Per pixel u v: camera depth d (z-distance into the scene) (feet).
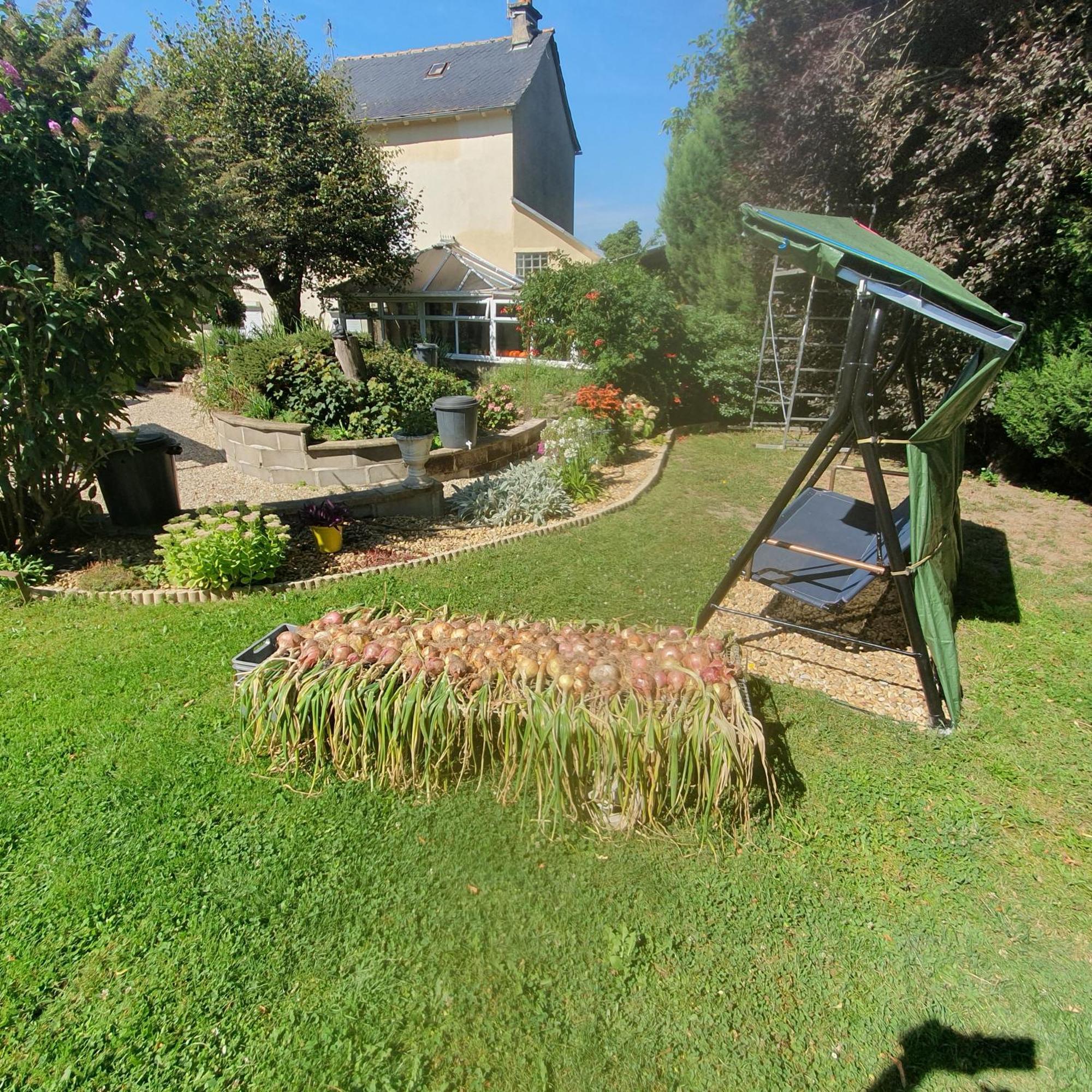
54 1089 6.04
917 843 9.20
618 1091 6.23
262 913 7.80
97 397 15.34
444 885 8.29
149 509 19.93
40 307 14.53
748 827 9.19
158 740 10.69
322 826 9.09
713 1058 6.53
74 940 7.41
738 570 13.41
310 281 48.21
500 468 30.55
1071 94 22.85
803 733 11.46
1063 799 10.22
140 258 15.29
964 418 11.05
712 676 9.53
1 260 13.48
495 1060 6.45
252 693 9.87
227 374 32.76
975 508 25.55
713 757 8.54
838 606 13.51
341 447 26.73
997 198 24.35
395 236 47.47
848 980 7.31
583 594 16.63
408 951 7.46
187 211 16.65
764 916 8.00
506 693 9.44
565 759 8.75
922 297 9.96
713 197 45.37
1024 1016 7.02
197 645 13.57
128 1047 6.40
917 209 27.66
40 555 17.78
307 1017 6.74
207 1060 6.33
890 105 27.35
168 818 9.13
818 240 10.36
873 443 10.94
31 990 6.87
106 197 14.78
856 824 9.45
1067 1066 6.56
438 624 11.08
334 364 31.12
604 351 35.99
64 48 14.70
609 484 26.71
